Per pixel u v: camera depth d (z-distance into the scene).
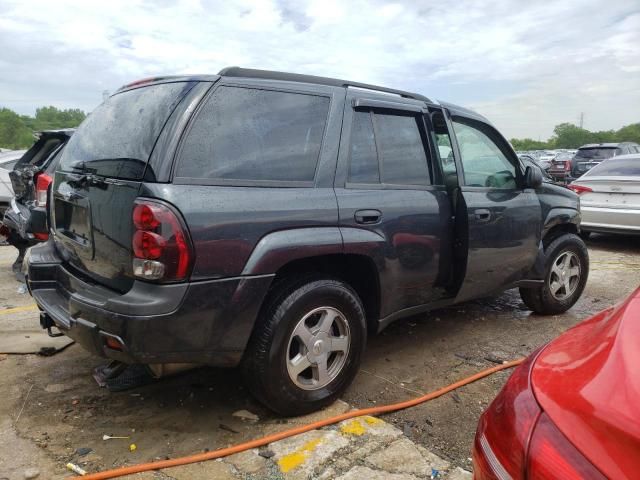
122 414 3.08
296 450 2.72
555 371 1.64
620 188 8.34
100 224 2.80
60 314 2.94
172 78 2.95
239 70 2.91
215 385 3.47
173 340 2.53
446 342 4.36
